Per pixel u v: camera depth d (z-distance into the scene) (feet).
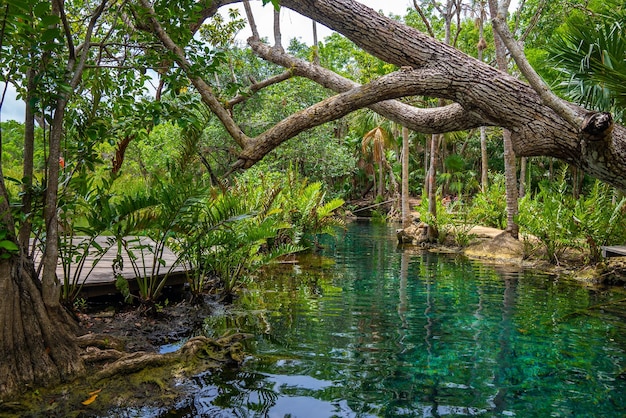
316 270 23.90
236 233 16.88
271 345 11.57
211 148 13.46
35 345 8.21
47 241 8.81
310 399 8.45
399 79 13.12
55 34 8.14
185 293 16.62
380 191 84.12
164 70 11.48
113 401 7.96
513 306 16.12
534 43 43.52
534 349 11.50
